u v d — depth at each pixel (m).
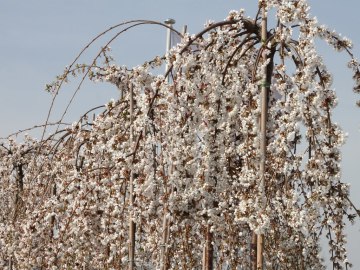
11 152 16.59
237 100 8.72
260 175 8.04
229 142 8.84
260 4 8.70
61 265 11.92
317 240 7.99
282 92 8.04
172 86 8.73
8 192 16.89
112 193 11.04
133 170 9.79
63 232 11.47
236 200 9.04
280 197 8.48
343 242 7.70
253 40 9.84
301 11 7.86
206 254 8.89
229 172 8.81
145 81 10.27
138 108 10.78
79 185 12.25
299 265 8.23
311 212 7.68
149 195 9.27
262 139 8.22
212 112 8.56
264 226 7.76
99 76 11.27
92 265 11.88
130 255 10.58
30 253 12.53
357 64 8.22
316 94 7.70
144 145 9.72
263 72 8.52
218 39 8.94
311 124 7.76
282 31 8.20
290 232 8.35
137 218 10.00
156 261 9.53
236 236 8.83
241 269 9.04
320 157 7.69
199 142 8.62
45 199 13.21
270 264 8.61
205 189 8.48
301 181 7.94
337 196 7.73
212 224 8.78
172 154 8.57
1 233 15.20
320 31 7.97
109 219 11.15
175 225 8.76
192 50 9.07
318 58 7.70
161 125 9.33
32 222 12.44
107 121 11.50
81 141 12.76
